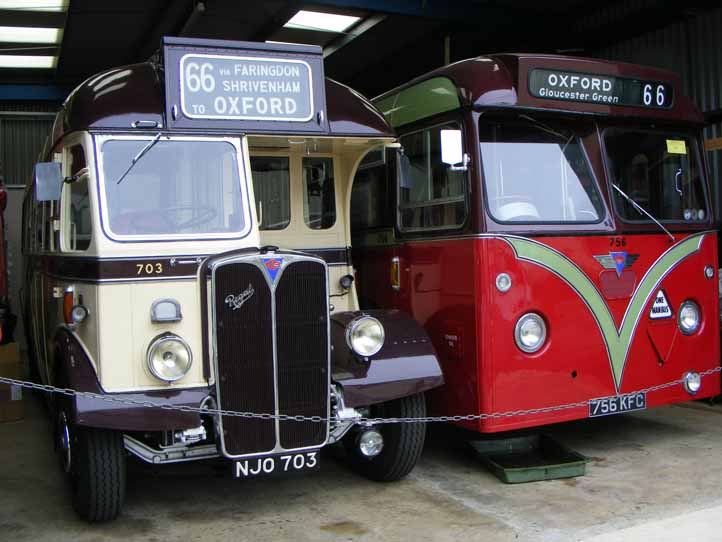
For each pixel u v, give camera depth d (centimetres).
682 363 597
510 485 529
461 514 475
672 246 595
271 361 462
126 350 451
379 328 498
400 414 517
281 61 503
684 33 873
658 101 596
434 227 577
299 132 504
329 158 610
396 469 525
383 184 647
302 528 460
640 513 467
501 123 548
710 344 614
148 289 458
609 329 563
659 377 586
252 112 495
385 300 643
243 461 456
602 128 580
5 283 867
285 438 465
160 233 468
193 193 480
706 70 847
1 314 767
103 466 450
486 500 499
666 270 591
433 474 558
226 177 488
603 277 562
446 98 564
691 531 434
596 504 486
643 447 610
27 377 990
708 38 845
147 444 494
